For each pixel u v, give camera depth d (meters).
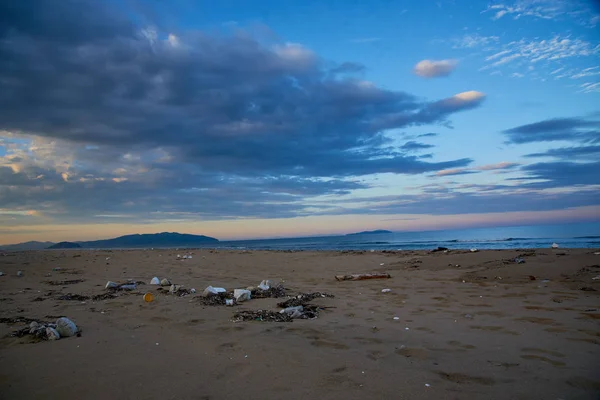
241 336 4.10
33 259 17.36
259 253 19.41
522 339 3.84
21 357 3.54
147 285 8.53
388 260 12.82
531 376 2.90
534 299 5.80
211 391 2.70
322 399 2.54
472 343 3.75
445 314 5.08
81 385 2.85
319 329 4.37
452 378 2.89
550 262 9.00
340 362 3.25
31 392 2.75
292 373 3.01
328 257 15.40
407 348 3.61
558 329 4.14
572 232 34.50
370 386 2.75
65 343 3.98
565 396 2.56
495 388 2.70
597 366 3.07
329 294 6.93
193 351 3.62
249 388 2.74
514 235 37.00
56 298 6.83
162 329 4.51
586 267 7.94
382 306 5.77
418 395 2.59
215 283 8.82
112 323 4.88
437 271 9.64
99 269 12.54
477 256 11.42
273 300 6.42
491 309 5.27
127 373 3.08
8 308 5.95
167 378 2.96
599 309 4.96
